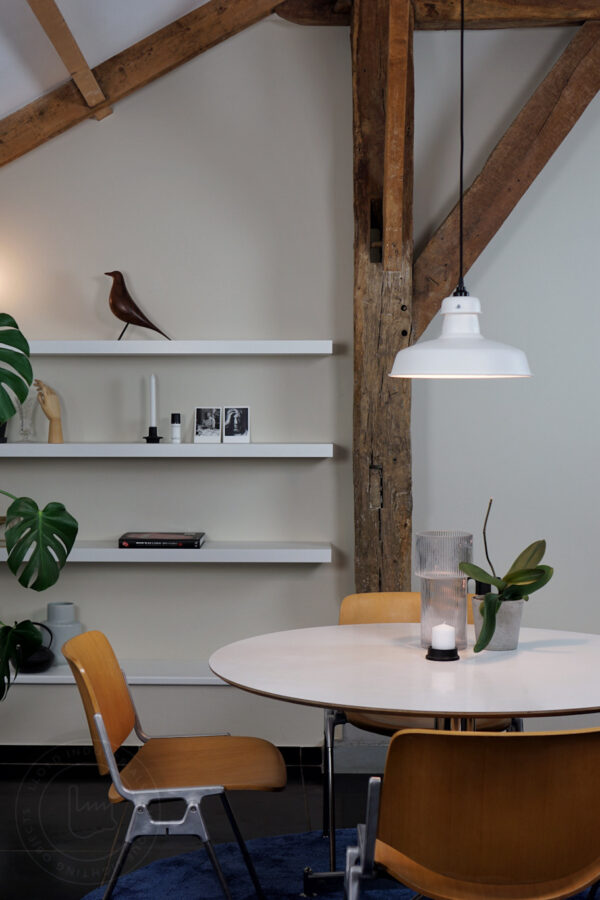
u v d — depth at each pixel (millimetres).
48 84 3809
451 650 2432
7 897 2660
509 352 2400
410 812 1715
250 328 4012
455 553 2555
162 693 3834
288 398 4023
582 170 3979
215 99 3988
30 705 3820
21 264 4020
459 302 2492
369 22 3701
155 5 3617
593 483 4016
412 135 3719
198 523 4059
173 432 3912
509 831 1703
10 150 3908
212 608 4039
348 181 3980
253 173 3996
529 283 3988
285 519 4039
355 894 1807
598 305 3994
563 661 2420
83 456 3826
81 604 4043
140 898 2645
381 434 3770
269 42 3971
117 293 3910
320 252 3996
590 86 3791
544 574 2527
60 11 3346
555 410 4008
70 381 4039
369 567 3785
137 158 3996
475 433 4012
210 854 2213
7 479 4055
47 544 3324
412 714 1954
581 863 1732
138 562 4027
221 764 2457
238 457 3957
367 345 3762
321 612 4023
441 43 3982
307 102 3979
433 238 3836
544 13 3809
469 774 1681
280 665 2371
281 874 2801
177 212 4012
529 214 3982
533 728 3930
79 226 4012
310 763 3896
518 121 3807
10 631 3328
